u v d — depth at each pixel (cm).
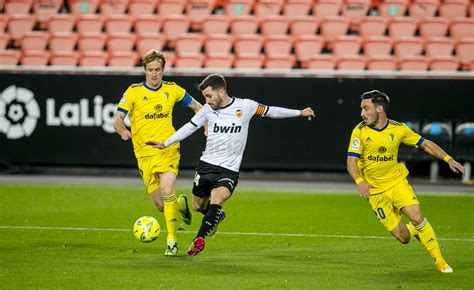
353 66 5159
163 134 2527
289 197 3997
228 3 5762
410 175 4772
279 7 5756
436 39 5388
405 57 5172
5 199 3850
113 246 2669
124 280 2116
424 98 4534
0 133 4750
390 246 2720
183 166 4666
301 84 4575
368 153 2244
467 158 4544
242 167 4659
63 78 4691
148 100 2503
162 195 2469
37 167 4875
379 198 2275
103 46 5550
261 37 5397
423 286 2067
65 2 5969
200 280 2120
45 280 2114
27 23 5725
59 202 3766
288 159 4634
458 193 4206
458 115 4528
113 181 4559
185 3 5881
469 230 3092
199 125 2377
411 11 5734
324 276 2192
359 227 3136
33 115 4722
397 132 2234
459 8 5684
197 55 5222
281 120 4619
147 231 2472
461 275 2216
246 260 2434
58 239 2803
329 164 4616
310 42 5397
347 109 4575
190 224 3005
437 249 2245
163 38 5462
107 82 4669
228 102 2375
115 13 5866
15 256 2469
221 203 2316
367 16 5716
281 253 2572
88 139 4709
